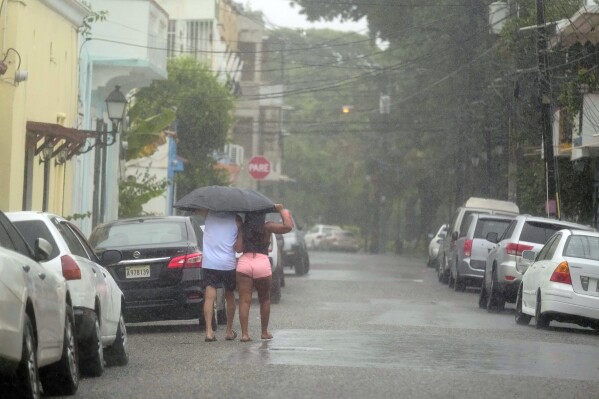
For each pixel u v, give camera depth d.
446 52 70.56
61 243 16.64
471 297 41.59
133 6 47.94
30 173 36.09
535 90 51.09
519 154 58.16
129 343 22.64
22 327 12.57
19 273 12.82
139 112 55.38
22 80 32.97
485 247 44.28
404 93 88.50
